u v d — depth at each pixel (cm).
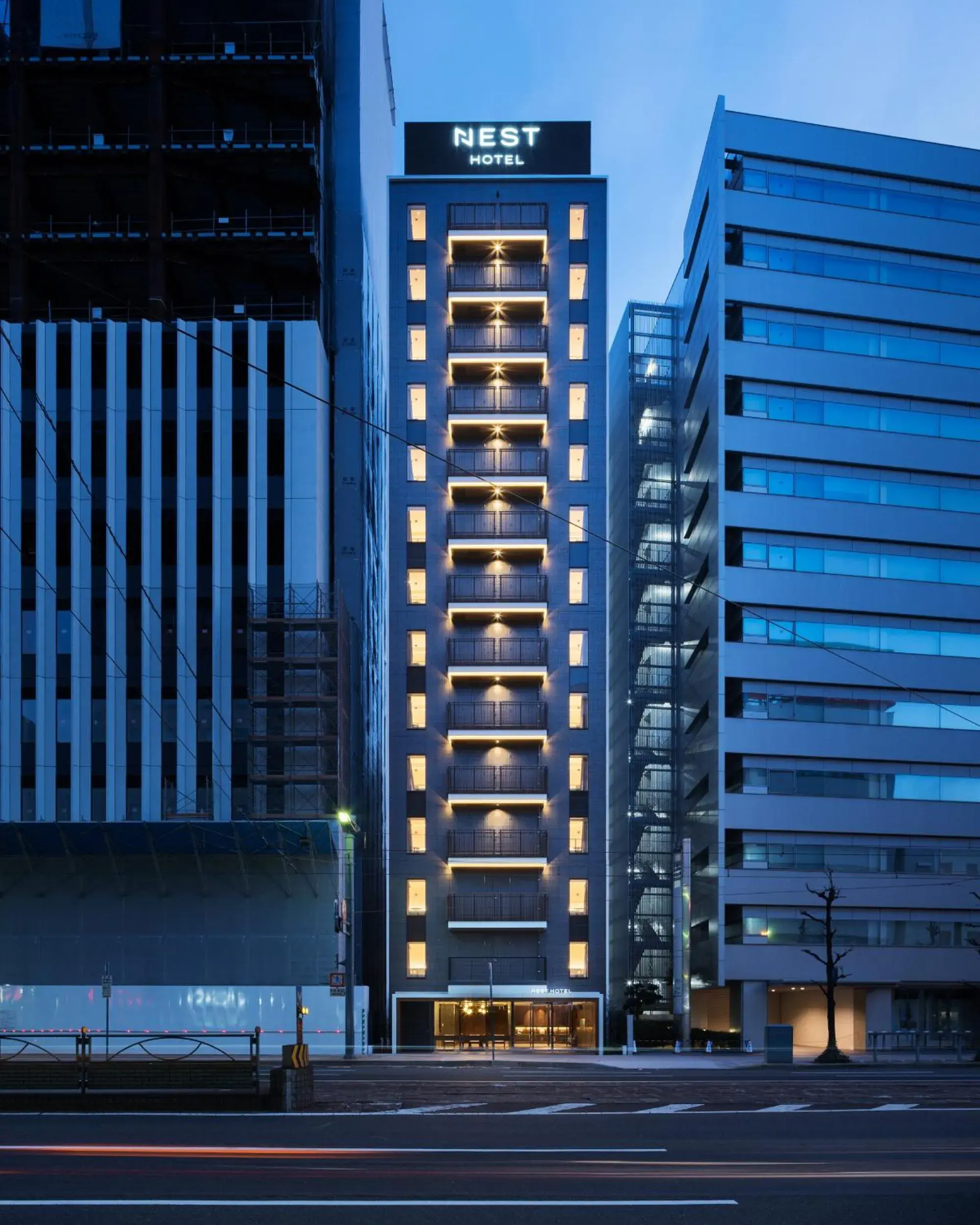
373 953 6544
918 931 6581
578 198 6725
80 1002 5222
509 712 6269
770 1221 1252
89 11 6131
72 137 6384
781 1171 1550
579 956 6072
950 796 6744
